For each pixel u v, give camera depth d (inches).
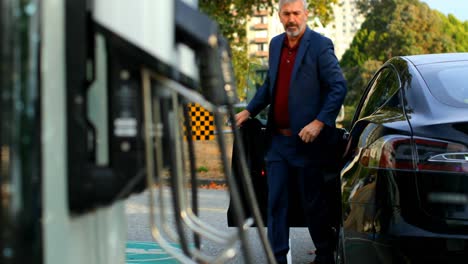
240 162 58.6
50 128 50.8
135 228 300.2
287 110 204.8
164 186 62.6
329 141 202.7
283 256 204.8
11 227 46.8
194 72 57.0
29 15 47.9
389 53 2182.6
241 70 734.5
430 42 2174.0
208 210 381.7
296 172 206.7
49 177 50.6
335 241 210.5
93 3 53.9
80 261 55.9
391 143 158.7
